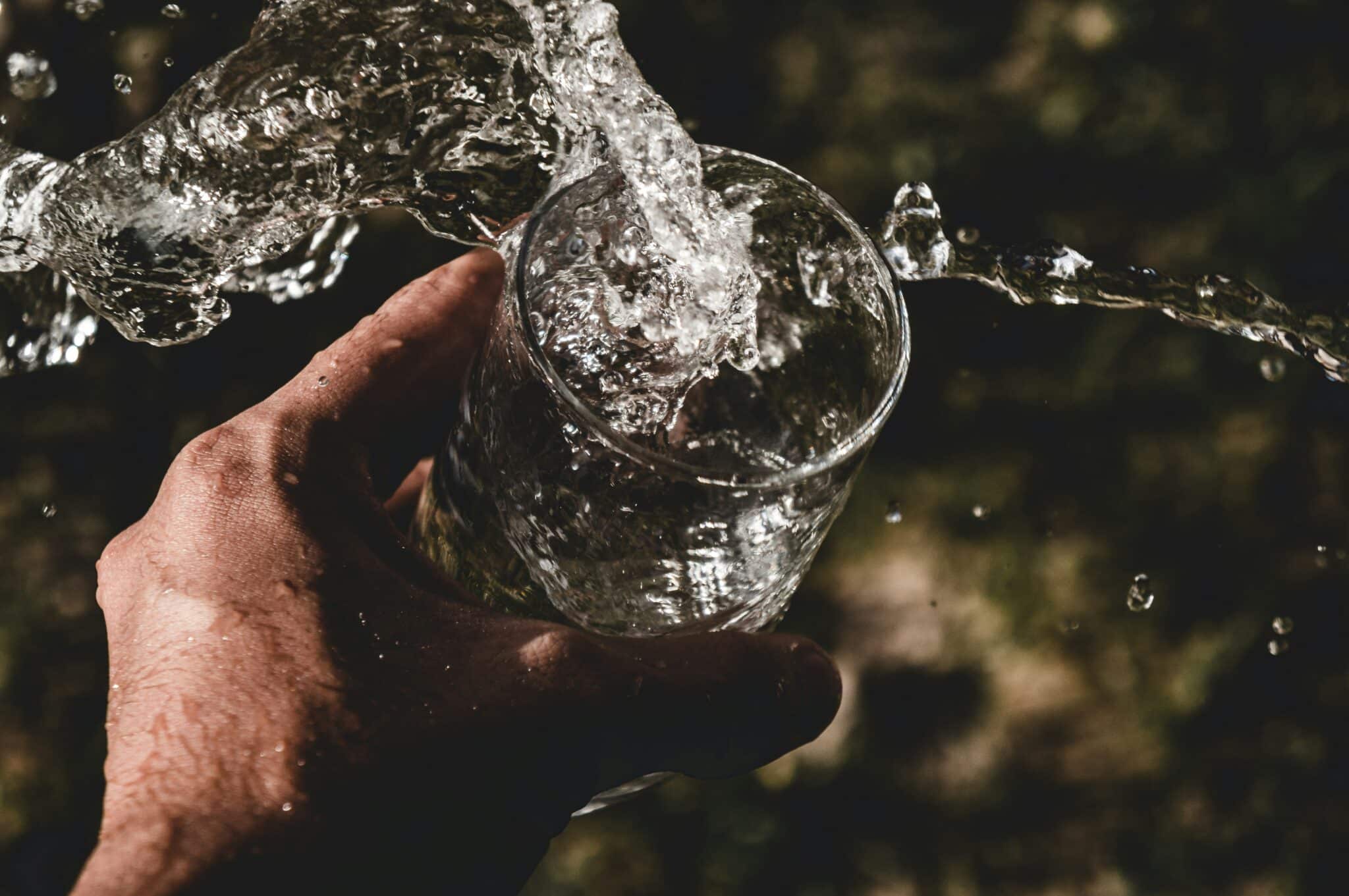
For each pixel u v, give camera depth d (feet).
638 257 1.56
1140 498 3.12
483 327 1.69
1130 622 3.05
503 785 1.42
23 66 2.89
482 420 1.51
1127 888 2.89
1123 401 3.19
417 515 1.64
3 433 3.13
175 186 1.67
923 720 3.07
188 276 1.69
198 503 1.52
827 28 3.43
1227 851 2.90
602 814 3.09
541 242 1.51
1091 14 3.42
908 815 3.01
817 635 3.14
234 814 1.38
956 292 3.30
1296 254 3.11
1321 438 3.10
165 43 2.93
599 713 1.43
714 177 1.62
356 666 1.44
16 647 3.04
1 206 1.67
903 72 3.39
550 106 1.70
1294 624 3.01
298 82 1.68
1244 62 3.34
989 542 3.12
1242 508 3.08
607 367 1.56
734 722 1.48
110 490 3.12
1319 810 2.90
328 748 1.40
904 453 3.22
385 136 1.69
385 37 1.69
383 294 3.14
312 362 1.65
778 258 1.58
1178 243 3.16
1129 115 3.30
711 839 3.04
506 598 1.53
